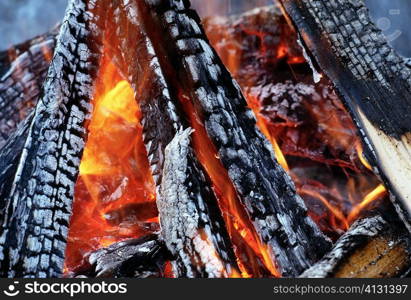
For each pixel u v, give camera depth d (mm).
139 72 1399
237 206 1358
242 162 1328
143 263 1324
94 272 1323
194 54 1363
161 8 1380
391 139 1357
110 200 1483
